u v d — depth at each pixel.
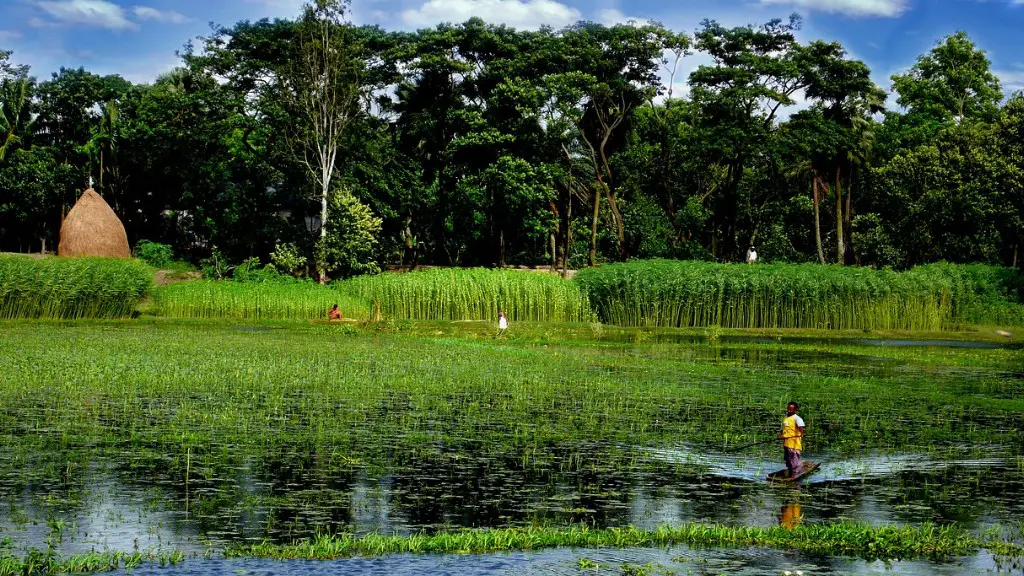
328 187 60.94
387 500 14.06
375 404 21.61
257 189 63.31
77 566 11.03
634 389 25.14
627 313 49.62
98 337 34.34
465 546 12.09
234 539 12.23
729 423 20.52
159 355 28.78
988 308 51.44
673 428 19.77
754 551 12.23
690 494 14.84
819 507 14.32
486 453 17.05
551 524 13.14
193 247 70.38
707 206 73.75
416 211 65.94
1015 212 59.50
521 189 60.00
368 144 63.81
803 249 76.88
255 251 64.50
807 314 49.78
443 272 51.00
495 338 40.78
